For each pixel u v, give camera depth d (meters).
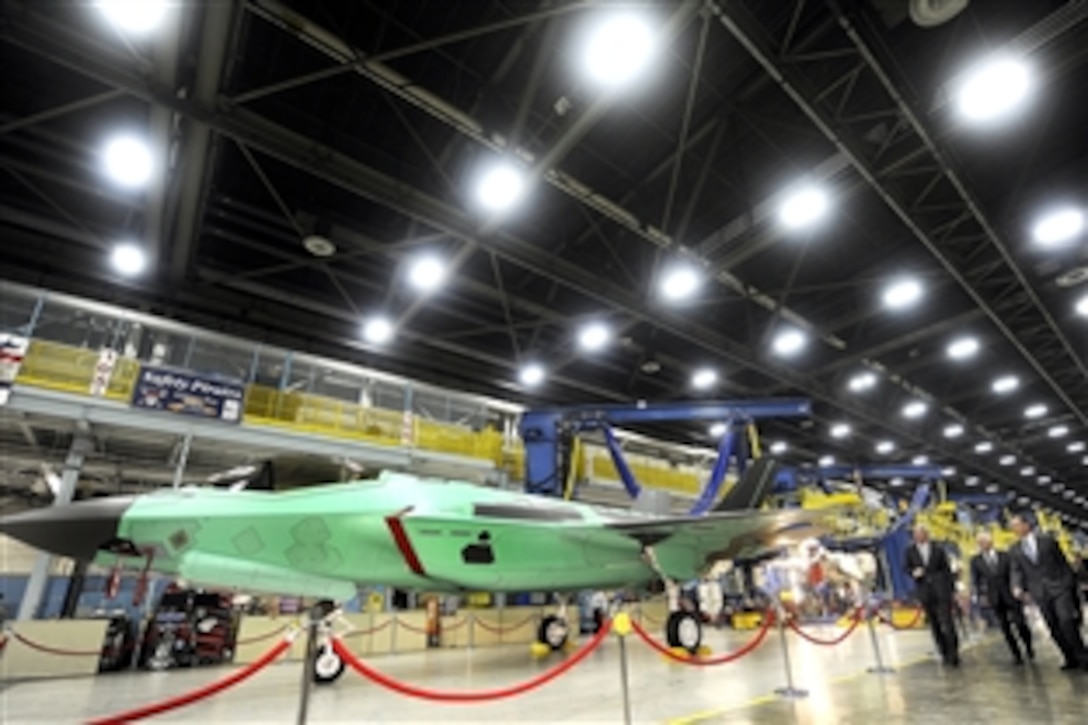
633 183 13.09
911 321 19.56
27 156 11.91
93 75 8.08
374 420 17.19
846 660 9.33
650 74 10.49
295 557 7.02
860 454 35.66
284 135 9.77
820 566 18.94
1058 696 6.00
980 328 20.20
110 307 14.50
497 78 10.74
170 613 10.28
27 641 8.57
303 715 4.02
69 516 6.23
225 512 6.66
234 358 18.00
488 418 22.84
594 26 9.18
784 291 15.68
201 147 9.93
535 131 11.63
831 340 18.89
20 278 13.94
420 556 7.78
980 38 9.75
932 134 9.82
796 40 9.67
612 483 21.98
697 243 15.07
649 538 9.99
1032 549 8.02
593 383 22.92
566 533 9.16
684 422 27.77
